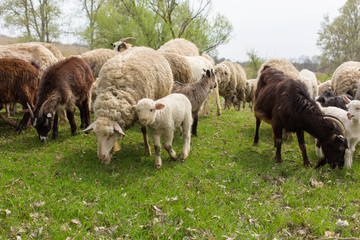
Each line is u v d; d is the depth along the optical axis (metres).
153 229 3.86
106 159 6.06
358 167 6.40
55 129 7.89
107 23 22.62
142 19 20.20
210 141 8.17
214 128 9.66
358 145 8.19
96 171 5.70
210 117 11.52
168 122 5.90
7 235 3.43
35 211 4.07
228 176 5.80
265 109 6.99
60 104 7.59
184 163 6.36
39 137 7.43
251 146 7.87
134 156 6.72
